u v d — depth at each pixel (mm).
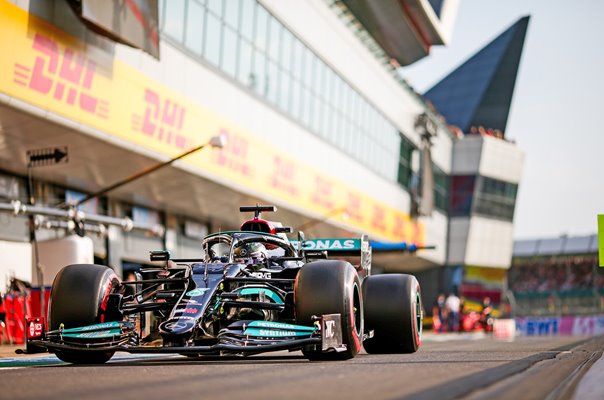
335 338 7215
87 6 15812
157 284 8266
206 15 22297
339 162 33375
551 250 68062
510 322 38375
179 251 27609
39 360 9133
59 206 17688
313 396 4383
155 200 24828
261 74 26031
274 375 5684
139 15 17547
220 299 7133
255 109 25312
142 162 20078
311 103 30484
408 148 43844
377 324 9188
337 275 7418
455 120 59469
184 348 6523
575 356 8516
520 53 59656
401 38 45062
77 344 7094
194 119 21469
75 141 17906
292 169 28188
